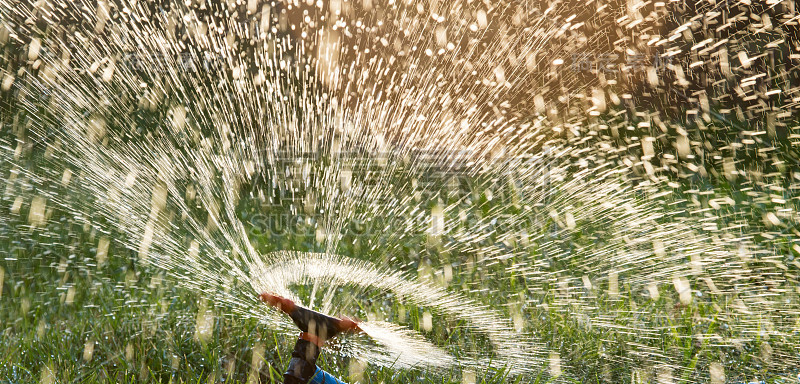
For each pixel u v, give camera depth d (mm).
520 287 4320
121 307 4109
